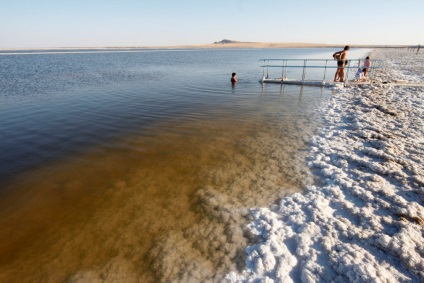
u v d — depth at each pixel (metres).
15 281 3.27
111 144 7.57
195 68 30.58
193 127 8.95
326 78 21.38
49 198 4.99
